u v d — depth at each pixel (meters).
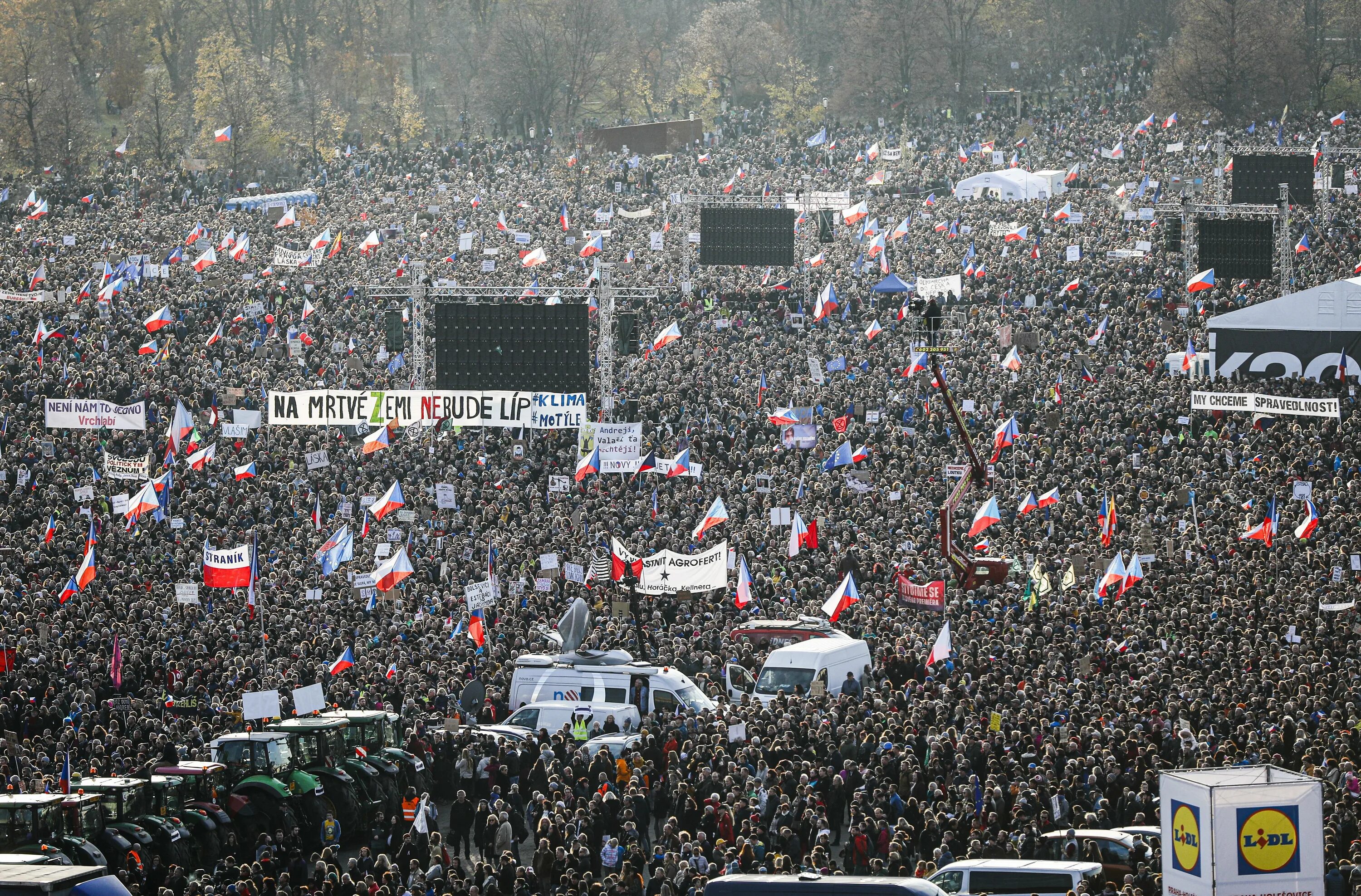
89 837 107.56
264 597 178.62
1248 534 186.88
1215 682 143.12
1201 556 183.75
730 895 91.94
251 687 147.75
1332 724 125.62
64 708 145.88
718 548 175.75
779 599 183.50
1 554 190.75
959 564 156.12
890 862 103.81
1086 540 193.88
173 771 120.75
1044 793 116.00
